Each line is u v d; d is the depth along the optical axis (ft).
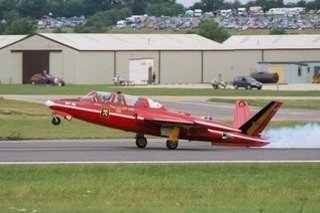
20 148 263.70
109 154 244.42
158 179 188.03
